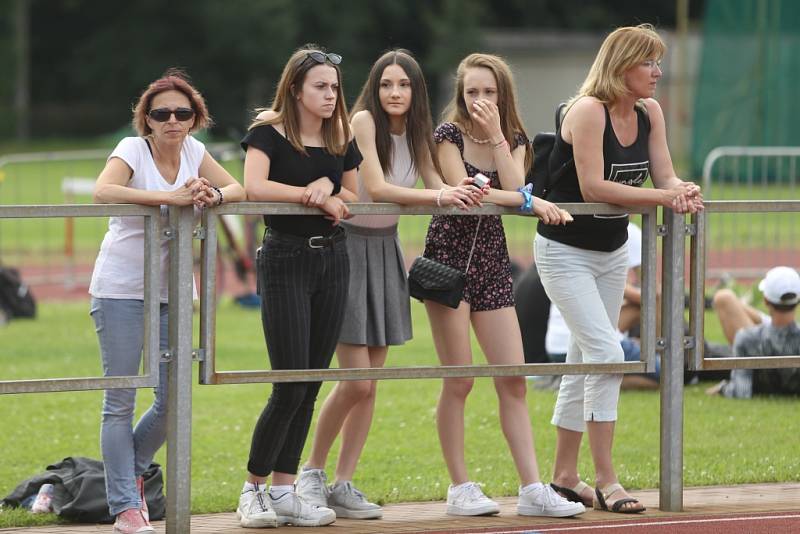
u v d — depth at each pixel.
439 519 22.42
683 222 22.38
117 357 20.25
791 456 28.42
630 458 28.69
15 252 72.75
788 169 79.75
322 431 22.56
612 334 22.39
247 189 20.27
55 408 34.28
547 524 21.77
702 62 103.25
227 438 30.98
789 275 34.31
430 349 43.28
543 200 21.72
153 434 20.89
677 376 22.62
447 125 22.33
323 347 21.03
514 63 185.50
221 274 57.03
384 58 21.88
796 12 99.69
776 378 34.91
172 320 20.12
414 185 22.41
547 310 36.88
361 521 22.31
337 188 20.89
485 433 31.56
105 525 22.09
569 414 23.34
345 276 21.00
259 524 21.39
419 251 65.31
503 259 22.47
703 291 22.61
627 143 22.27
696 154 103.81
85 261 69.81
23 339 45.69
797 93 100.06
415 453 29.31
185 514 20.31
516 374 21.59
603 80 21.73
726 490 25.12
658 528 21.38
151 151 20.52
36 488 23.47
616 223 22.53
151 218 19.77
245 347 43.72
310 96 20.38
